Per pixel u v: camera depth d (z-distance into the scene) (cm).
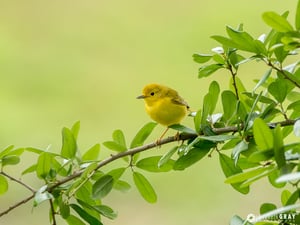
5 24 2025
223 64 463
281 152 347
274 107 429
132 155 481
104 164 477
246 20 1831
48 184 468
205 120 448
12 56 1842
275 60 427
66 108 1669
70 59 1866
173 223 1213
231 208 1198
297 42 376
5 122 1580
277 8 1820
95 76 1808
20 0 2070
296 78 420
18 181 470
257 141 355
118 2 2106
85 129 1611
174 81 1738
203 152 440
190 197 1256
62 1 2116
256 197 1172
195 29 1905
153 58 1858
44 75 1786
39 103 1683
